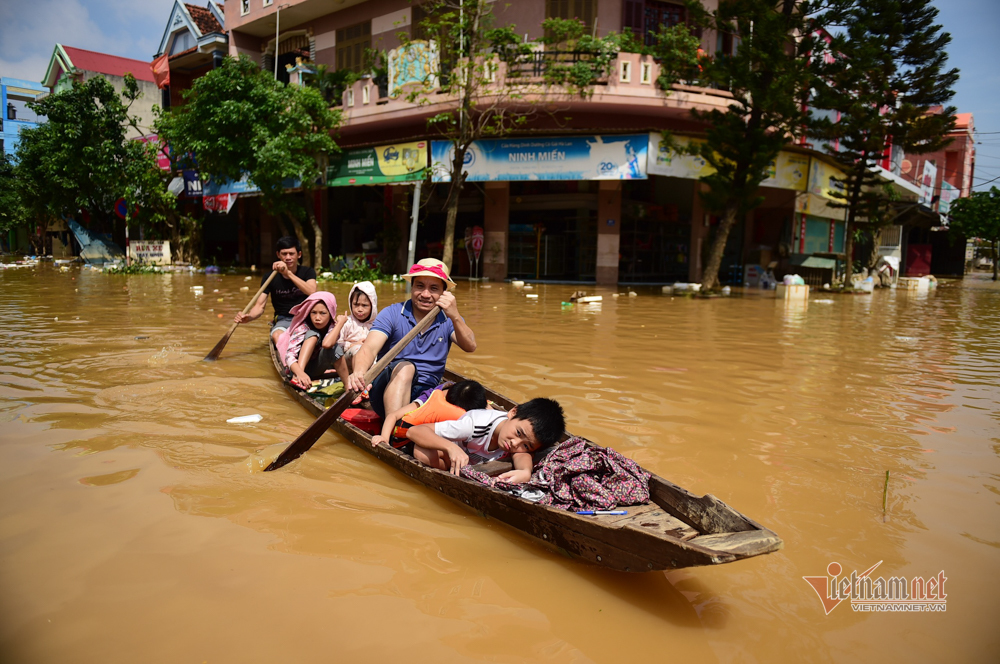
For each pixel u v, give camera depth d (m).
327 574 2.50
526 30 17.17
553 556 2.73
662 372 6.16
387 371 4.15
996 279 30.97
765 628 2.24
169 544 2.68
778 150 14.55
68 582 2.39
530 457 3.32
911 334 9.50
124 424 4.20
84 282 16.34
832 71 14.67
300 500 3.17
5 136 34.09
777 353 7.45
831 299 15.71
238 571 2.50
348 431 4.11
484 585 2.48
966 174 37.34
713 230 19.58
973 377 6.29
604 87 16.12
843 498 3.26
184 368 5.93
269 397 5.04
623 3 16.89
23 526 2.79
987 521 3.02
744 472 3.58
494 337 8.08
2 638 2.07
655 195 20.11
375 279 17.81
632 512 2.82
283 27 21.44
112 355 6.43
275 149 17.03
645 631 2.22
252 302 6.38
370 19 19.31
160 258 22.03
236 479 3.38
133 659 1.99
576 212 18.70
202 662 1.98
